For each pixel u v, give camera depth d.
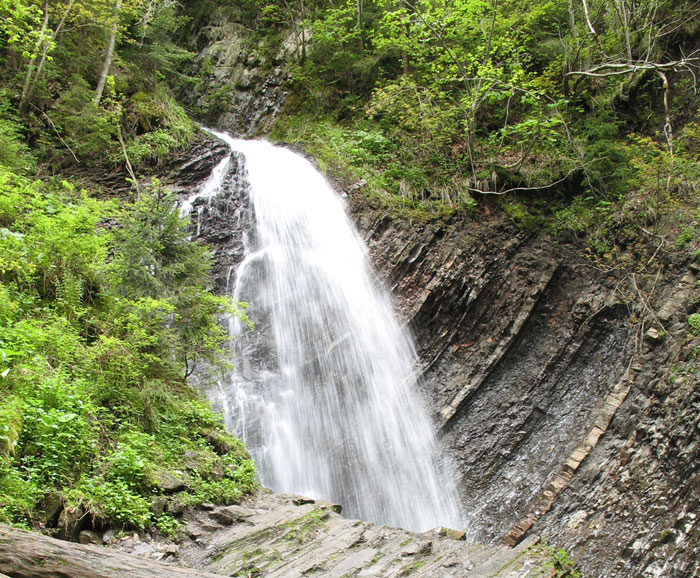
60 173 14.52
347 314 13.75
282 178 16.67
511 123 16.77
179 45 25.36
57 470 5.47
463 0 15.77
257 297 14.03
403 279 13.64
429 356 12.56
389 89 17.02
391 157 16.47
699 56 14.98
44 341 6.93
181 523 5.99
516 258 13.43
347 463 11.54
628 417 9.86
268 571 5.22
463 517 10.11
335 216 15.26
